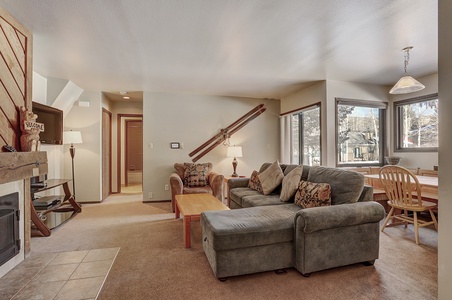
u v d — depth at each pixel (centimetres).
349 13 215
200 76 399
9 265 217
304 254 199
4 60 213
